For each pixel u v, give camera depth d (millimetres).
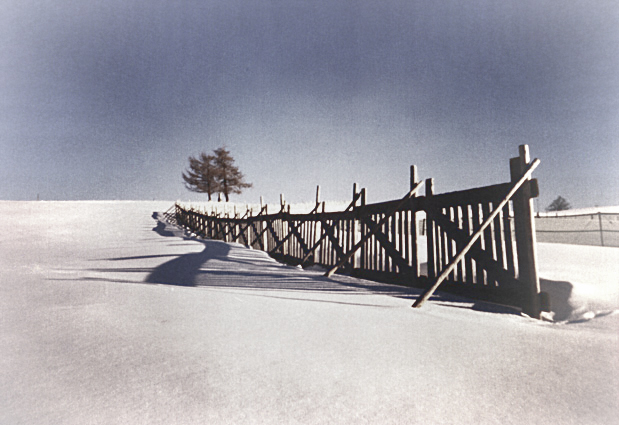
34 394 1178
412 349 1755
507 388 1332
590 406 1197
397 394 1263
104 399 1153
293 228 8742
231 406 1133
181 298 2824
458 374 1454
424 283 4473
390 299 3383
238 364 1493
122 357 1531
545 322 2752
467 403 1210
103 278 4168
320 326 2137
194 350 1644
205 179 68062
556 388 1334
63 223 23750
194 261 6438
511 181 3428
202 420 1038
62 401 1134
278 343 1784
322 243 7281
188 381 1312
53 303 2555
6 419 1008
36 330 1901
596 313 2848
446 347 1795
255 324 2127
